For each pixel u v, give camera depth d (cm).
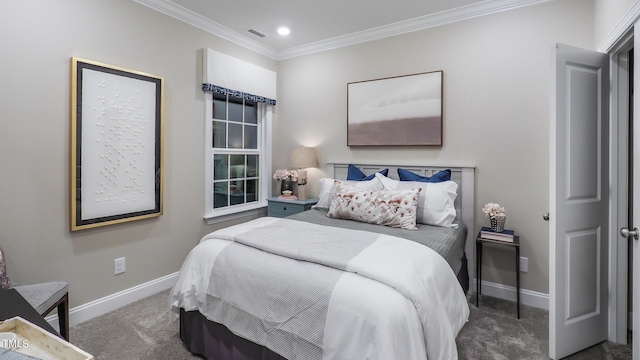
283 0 277
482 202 286
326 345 139
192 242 317
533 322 240
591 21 241
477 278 266
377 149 340
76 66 224
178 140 299
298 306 150
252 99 367
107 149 244
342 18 309
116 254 258
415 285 141
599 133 206
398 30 320
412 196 250
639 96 155
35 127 210
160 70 281
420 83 309
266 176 403
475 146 288
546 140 260
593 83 203
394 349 125
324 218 277
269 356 161
